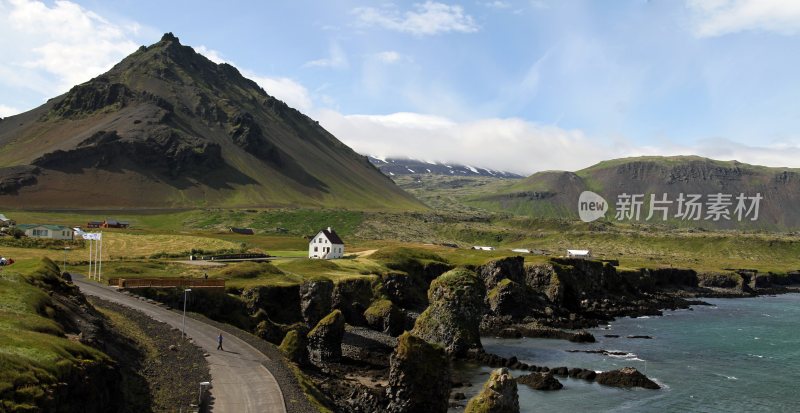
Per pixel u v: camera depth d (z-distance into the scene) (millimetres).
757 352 101500
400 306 126000
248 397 49656
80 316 58438
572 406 69250
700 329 127375
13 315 45812
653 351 101562
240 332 74562
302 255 164750
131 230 199125
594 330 124875
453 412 65125
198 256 144750
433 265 150375
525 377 79000
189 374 55094
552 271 147625
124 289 87750
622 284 181250
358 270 129375
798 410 69812
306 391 54500
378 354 87688
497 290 133625
